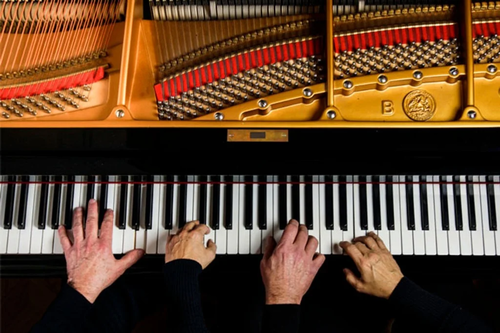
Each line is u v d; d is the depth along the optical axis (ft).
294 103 4.17
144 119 4.20
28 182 4.42
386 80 4.07
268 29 4.38
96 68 4.24
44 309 6.84
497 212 4.41
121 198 4.42
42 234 4.42
